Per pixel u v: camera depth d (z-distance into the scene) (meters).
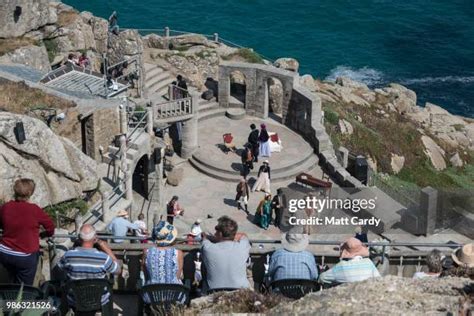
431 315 13.10
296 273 16.22
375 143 54.88
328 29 86.00
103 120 35.59
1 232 17.44
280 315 13.95
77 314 15.31
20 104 33.59
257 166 43.97
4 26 47.00
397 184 51.78
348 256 15.93
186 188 42.69
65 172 28.20
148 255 15.77
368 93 64.94
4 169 25.53
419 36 86.31
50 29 50.00
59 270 17.75
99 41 53.09
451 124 64.56
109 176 34.16
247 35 83.31
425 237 35.88
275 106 50.22
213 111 49.56
